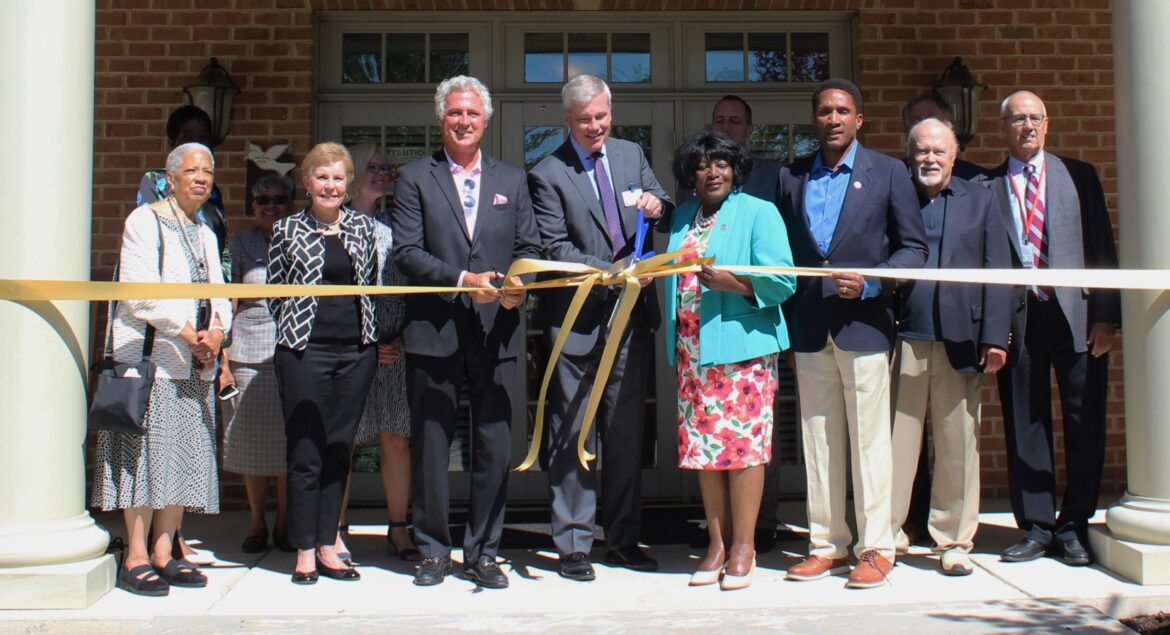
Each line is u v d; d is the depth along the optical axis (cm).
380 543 504
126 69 592
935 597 398
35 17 386
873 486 414
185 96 590
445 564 427
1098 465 445
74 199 392
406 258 414
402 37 616
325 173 420
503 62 616
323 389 422
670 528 534
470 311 420
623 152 446
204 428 415
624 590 412
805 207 425
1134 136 422
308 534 424
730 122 503
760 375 410
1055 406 604
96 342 561
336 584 424
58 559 382
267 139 593
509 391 425
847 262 412
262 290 382
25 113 383
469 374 425
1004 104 458
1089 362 443
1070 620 366
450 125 418
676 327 424
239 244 490
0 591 376
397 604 395
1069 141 613
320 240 422
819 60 625
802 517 559
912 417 441
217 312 421
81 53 397
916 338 432
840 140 418
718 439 407
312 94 601
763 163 480
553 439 436
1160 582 405
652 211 429
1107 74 616
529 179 441
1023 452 450
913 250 412
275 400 483
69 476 391
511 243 427
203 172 415
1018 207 449
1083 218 449
